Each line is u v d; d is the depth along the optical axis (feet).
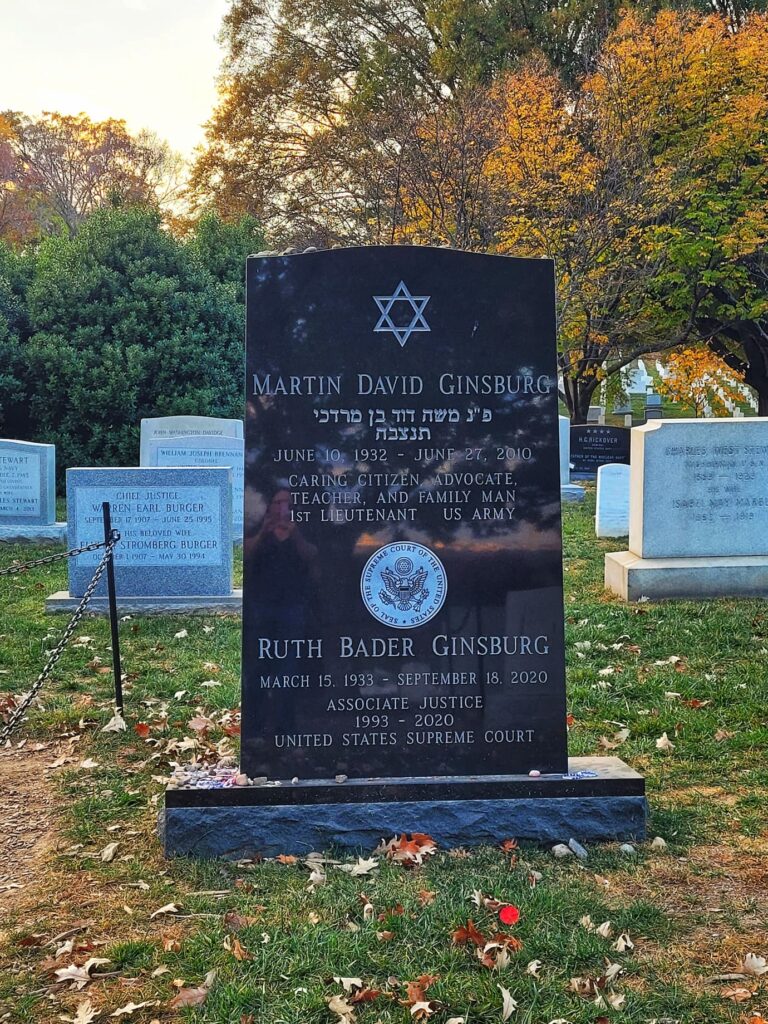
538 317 17.43
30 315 69.77
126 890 15.33
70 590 34.71
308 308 17.22
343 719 17.17
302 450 17.21
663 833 16.89
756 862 15.89
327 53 106.73
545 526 17.40
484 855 16.15
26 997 12.65
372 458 17.25
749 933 13.78
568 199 68.08
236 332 72.54
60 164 162.81
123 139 165.99
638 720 22.47
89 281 68.59
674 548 34.22
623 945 13.33
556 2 91.81
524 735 17.26
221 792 16.37
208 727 22.34
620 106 69.62
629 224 71.15
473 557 17.34
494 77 83.82
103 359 67.26
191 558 34.83
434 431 17.31
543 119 68.18
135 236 71.05
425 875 15.43
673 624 29.86
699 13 80.89
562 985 12.55
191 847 16.31
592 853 16.21
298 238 91.61
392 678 17.22
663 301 80.38
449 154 64.64
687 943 13.56
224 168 110.32
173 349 68.33
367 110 93.40
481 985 12.50
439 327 17.33
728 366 98.48
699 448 33.94
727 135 70.54
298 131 108.88
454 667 17.28
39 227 145.79
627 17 75.00
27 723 23.22
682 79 70.74
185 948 13.58
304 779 16.97
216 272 78.54
